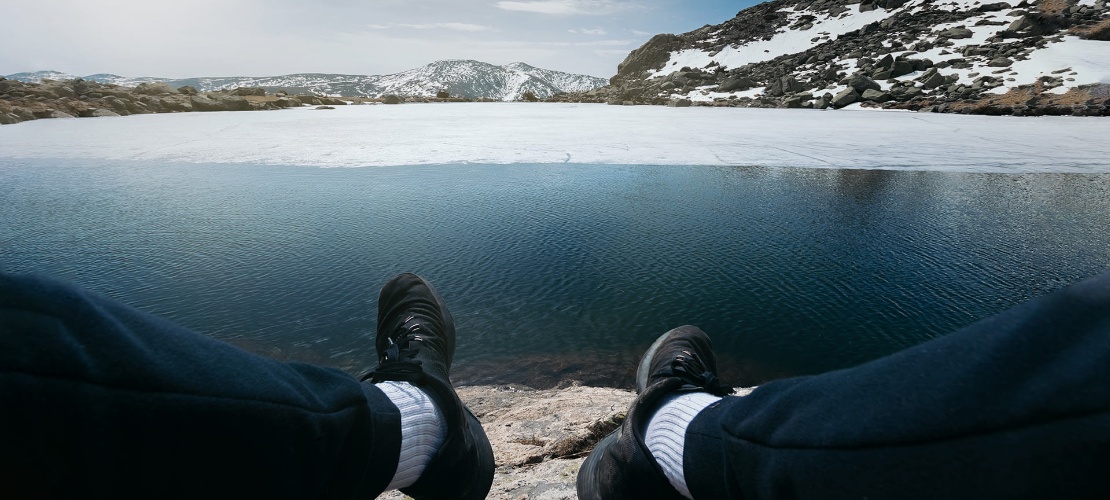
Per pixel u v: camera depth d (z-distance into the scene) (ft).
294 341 8.78
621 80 147.64
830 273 11.69
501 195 18.76
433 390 3.08
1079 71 77.15
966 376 1.31
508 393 7.65
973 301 10.36
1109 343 1.08
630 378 8.04
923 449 1.32
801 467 1.66
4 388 1.11
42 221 14.85
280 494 1.71
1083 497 1.00
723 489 2.30
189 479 1.46
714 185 20.94
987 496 1.14
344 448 2.07
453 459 2.92
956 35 102.53
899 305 10.22
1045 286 11.06
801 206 17.63
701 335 5.03
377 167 24.20
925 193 19.90
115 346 1.37
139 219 15.14
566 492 4.68
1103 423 0.99
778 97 89.97
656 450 2.90
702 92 103.96
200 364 1.60
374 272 11.47
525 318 9.71
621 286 11.02
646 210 16.90
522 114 61.77
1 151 27.66
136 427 1.35
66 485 1.22
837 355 8.65
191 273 11.29
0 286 1.26
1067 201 18.78
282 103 76.48
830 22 134.10
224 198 17.89
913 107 72.28
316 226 14.65
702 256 12.68
